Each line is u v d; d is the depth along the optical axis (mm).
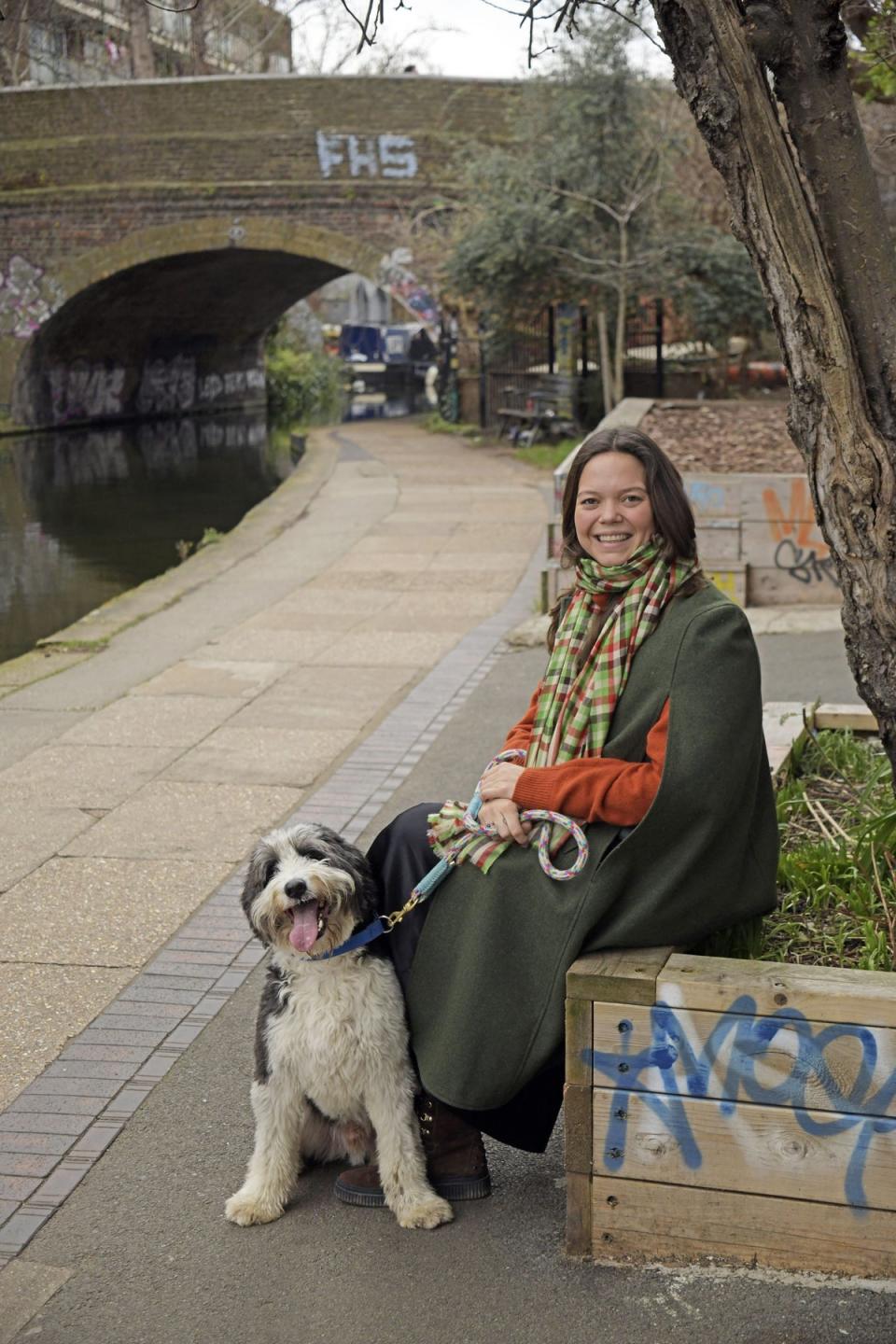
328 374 50812
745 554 10758
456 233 27688
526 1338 2914
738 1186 3018
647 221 24062
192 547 18391
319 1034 3242
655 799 2992
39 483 26391
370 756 7496
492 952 3162
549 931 3107
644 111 23406
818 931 3814
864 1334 2850
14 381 36531
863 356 3270
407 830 3424
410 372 58188
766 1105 2957
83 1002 4652
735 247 24203
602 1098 3066
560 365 28656
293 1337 2961
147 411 43594
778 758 5023
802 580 10734
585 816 3107
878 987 2877
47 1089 4070
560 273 24656
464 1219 3365
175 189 33781
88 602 14547
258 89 32969
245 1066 4184
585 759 3148
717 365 27047
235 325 45594
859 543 3291
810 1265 3008
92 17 17156
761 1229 3027
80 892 5680
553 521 10930
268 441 35500
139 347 41844
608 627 3248
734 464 12086
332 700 8852
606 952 3102
